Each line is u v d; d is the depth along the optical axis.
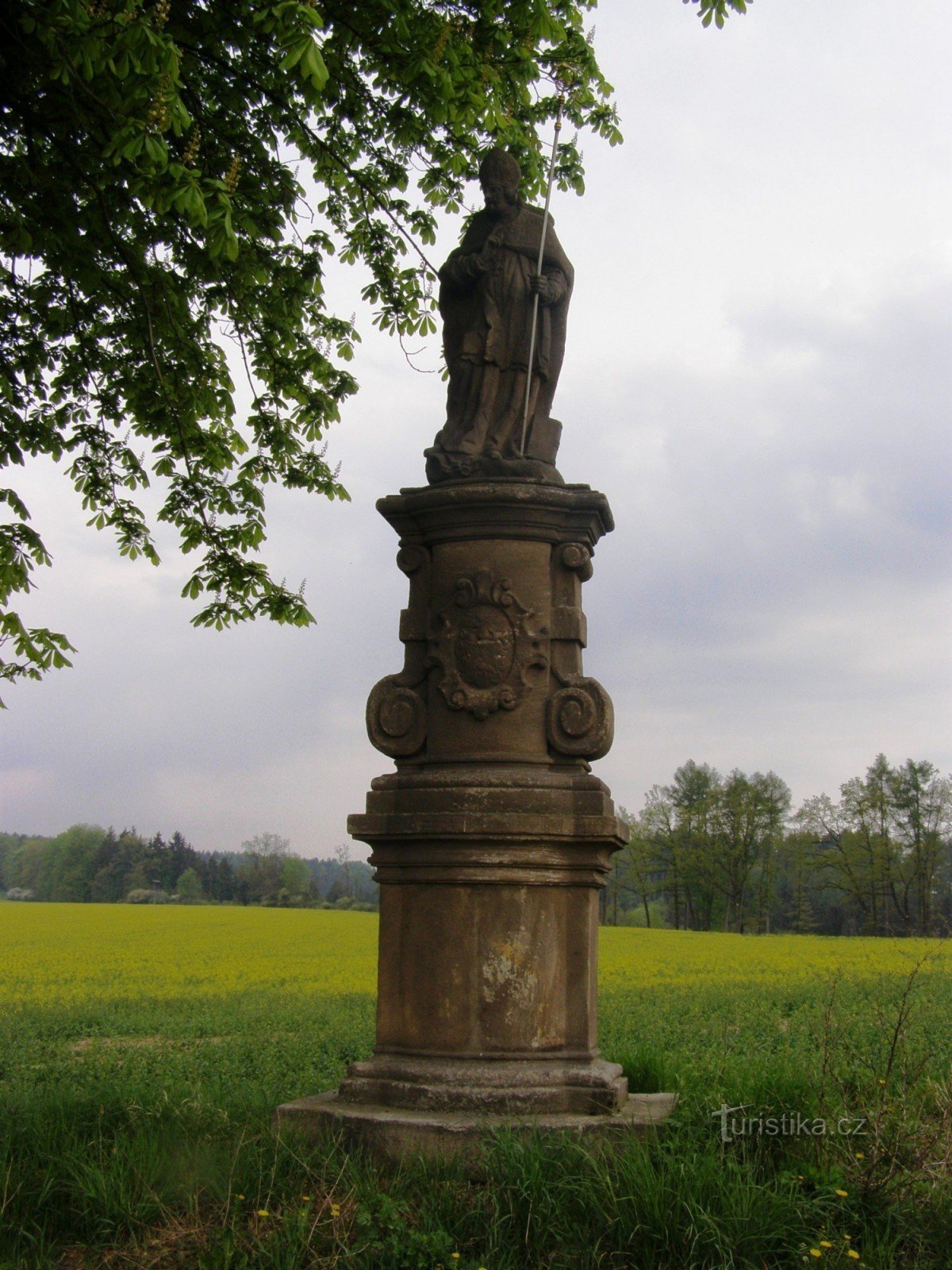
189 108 10.08
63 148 9.23
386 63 10.03
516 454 7.44
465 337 7.64
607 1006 17.66
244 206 10.36
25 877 103.38
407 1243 4.84
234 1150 5.80
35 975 25.25
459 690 7.01
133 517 12.82
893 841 53.62
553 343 7.69
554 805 6.62
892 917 53.91
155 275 10.42
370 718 7.19
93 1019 17.58
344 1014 17.30
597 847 6.68
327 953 30.75
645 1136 5.73
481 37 9.94
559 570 7.21
